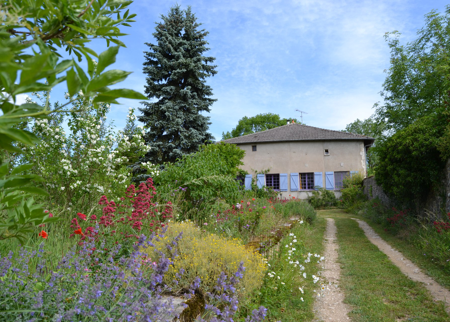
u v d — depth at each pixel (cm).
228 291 308
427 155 823
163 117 1537
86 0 101
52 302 189
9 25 75
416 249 703
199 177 712
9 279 194
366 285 494
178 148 1489
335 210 1853
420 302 420
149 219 462
